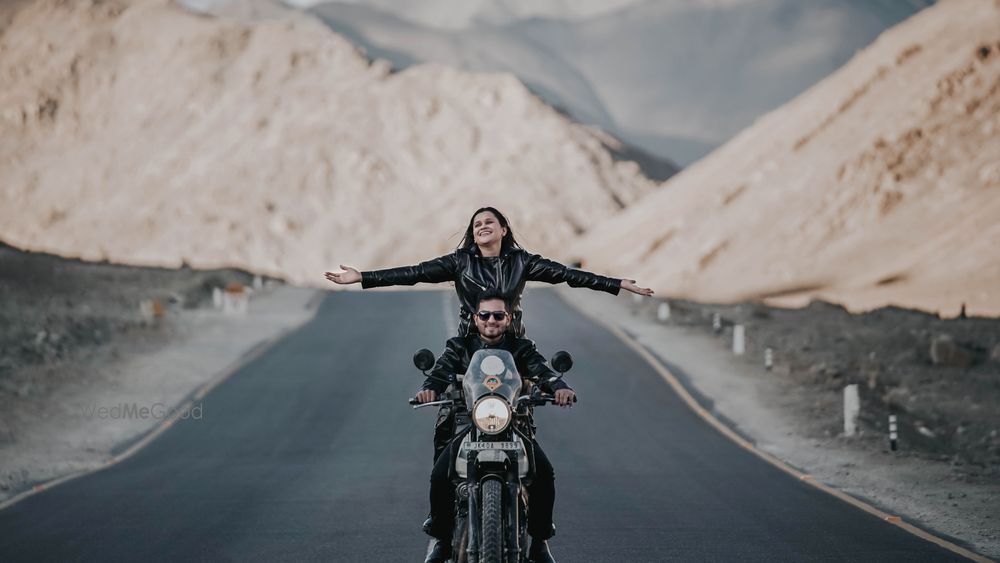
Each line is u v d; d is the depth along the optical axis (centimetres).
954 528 1645
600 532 1562
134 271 8131
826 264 9406
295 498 1917
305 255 17800
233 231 18188
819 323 5878
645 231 12350
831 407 3241
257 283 8294
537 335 5234
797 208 10469
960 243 8569
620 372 4047
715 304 7388
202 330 5419
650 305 6850
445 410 982
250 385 3809
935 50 11712
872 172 10231
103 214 19900
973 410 3469
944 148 10225
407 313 6562
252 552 1454
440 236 17412
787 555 1403
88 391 3531
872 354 4706
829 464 2394
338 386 3781
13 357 3800
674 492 1956
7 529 1677
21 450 2609
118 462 2503
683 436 2784
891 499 1930
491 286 977
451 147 19900
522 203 18100
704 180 12838
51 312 4891
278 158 19700
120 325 5028
